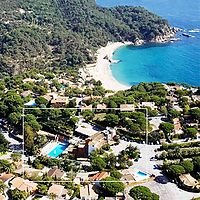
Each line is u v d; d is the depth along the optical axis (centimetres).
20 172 15375
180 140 18100
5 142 17588
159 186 14838
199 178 15238
